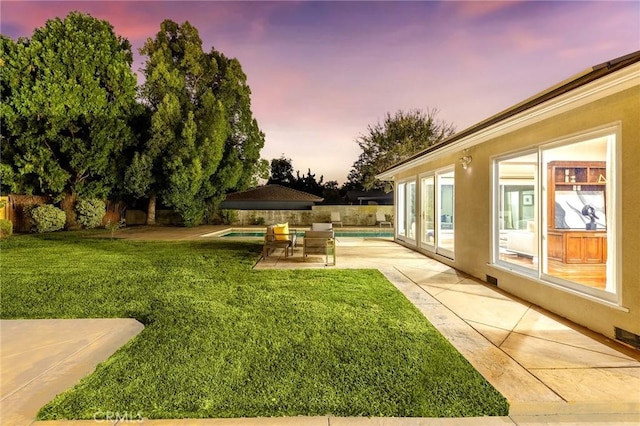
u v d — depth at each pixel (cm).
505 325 454
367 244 1335
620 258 399
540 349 378
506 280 622
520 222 870
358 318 466
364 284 657
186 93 2219
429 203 1065
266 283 663
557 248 674
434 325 453
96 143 1783
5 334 420
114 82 1809
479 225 723
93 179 1923
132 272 768
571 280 517
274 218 2644
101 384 299
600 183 661
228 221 2559
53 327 442
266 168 2622
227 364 335
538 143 548
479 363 343
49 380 315
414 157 1012
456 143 716
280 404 270
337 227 2370
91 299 559
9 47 1546
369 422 254
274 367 329
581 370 329
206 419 257
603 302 418
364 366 331
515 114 500
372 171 2958
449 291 625
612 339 406
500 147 650
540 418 266
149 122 2072
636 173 379
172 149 1983
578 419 266
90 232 1758
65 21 1669
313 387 294
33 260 929
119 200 2220
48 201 1859
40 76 1602
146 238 1534
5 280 690
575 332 430
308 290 611
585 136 455
